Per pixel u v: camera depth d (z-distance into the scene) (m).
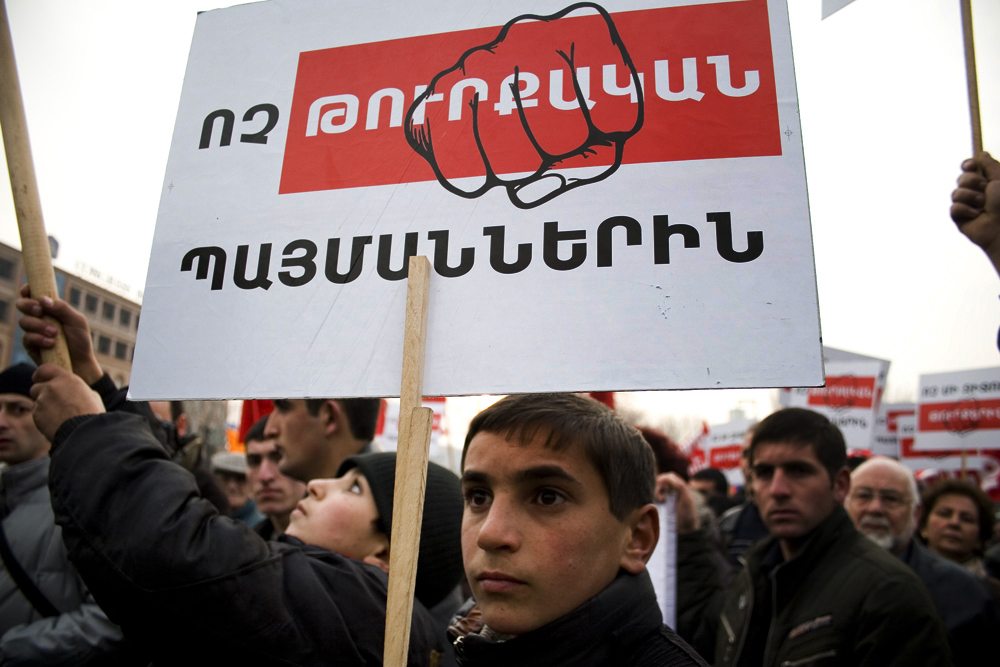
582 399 1.35
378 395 1.17
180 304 1.32
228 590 1.27
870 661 1.93
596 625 1.16
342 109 1.39
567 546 1.18
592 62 1.31
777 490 2.34
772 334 1.10
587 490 1.22
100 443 1.35
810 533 2.31
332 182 1.34
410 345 1.12
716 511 5.66
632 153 1.23
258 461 3.07
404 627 0.92
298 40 1.47
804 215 1.15
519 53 1.34
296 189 1.35
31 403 2.62
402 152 1.32
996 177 1.48
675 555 2.72
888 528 3.04
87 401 1.42
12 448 2.58
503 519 1.19
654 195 1.20
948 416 6.72
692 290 1.13
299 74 1.44
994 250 1.47
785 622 2.21
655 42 1.30
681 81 1.27
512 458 1.22
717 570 3.03
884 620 1.95
